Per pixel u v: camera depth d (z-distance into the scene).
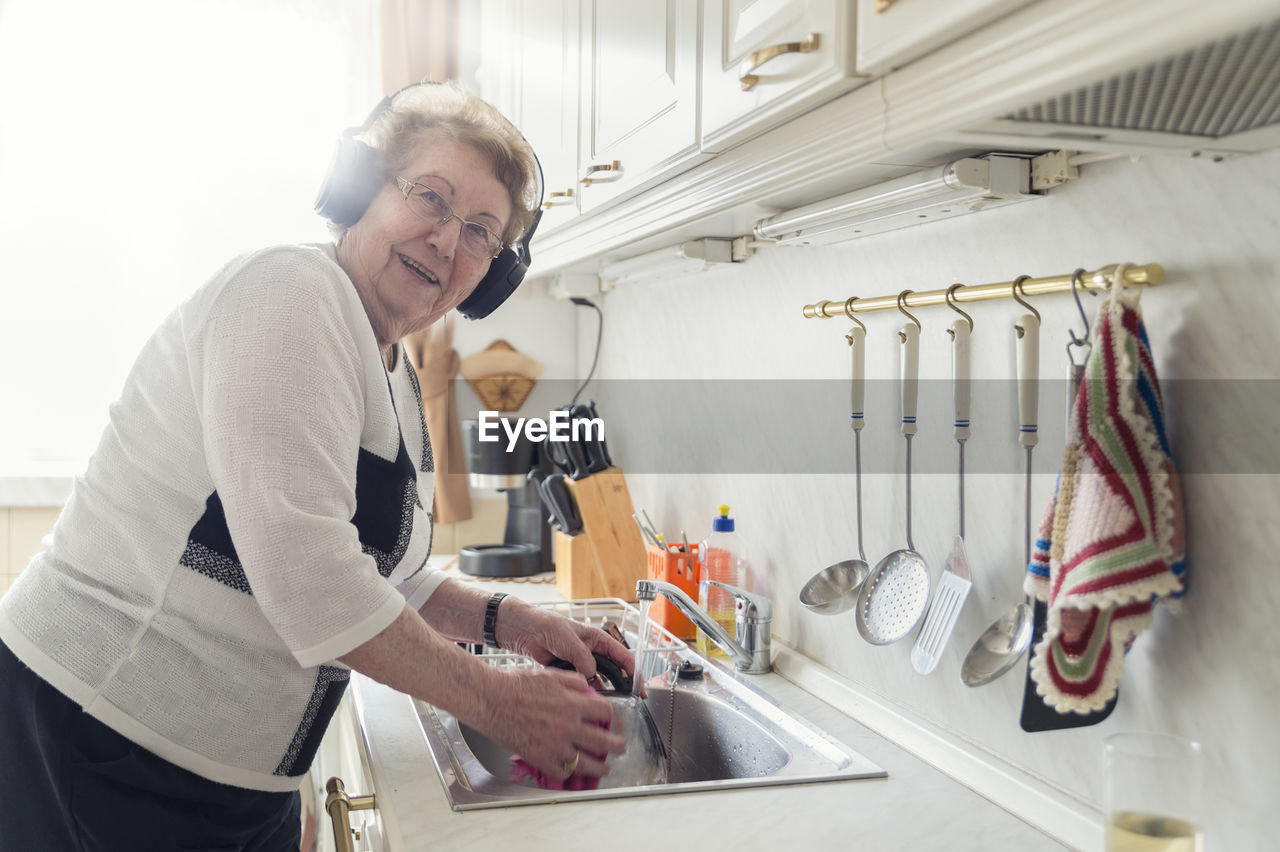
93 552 1.03
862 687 1.42
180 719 1.02
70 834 1.02
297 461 0.91
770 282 1.67
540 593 2.20
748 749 1.38
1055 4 0.61
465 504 2.63
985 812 1.06
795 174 0.94
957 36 0.69
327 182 1.13
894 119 0.78
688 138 1.10
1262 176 0.82
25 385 2.59
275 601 0.90
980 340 1.16
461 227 1.14
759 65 0.87
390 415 1.10
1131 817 0.78
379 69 2.56
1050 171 1.00
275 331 0.94
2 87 2.51
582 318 2.69
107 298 2.59
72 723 1.01
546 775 1.33
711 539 1.92
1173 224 0.90
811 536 1.57
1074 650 0.88
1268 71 0.61
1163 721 0.92
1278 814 0.82
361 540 1.08
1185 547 0.89
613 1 1.36
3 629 1.06
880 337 1.36
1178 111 0.72
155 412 1.02
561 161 1.63
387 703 1.45
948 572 1.21
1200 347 0.87
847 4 0.79
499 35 2.07
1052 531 0.95
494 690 1.02
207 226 2.59
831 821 1.03
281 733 1.08
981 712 1.17
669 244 1.81
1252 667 0.84
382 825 1.13
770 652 1.61
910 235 1.28
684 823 1.02
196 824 1.05
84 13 2.51
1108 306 0.89
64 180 2.55
